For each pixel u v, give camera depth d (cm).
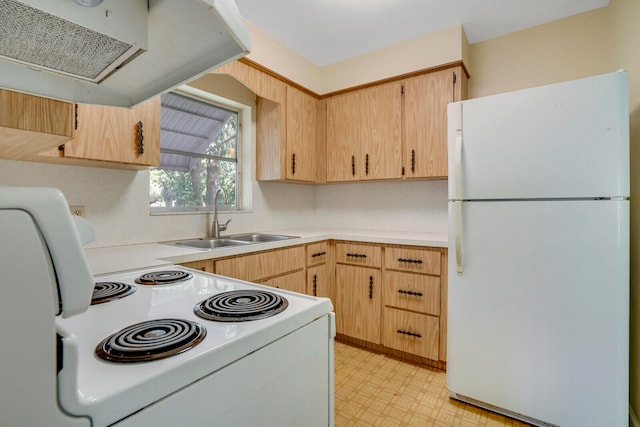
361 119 265
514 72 230
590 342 132
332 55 270
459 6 201
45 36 54
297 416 71
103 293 88
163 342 55
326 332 81
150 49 60
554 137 138
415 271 209
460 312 164
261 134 262
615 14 185
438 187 260
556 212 139
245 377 58
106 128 144
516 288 148
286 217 296
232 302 80
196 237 221
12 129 70
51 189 33
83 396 39
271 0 195
